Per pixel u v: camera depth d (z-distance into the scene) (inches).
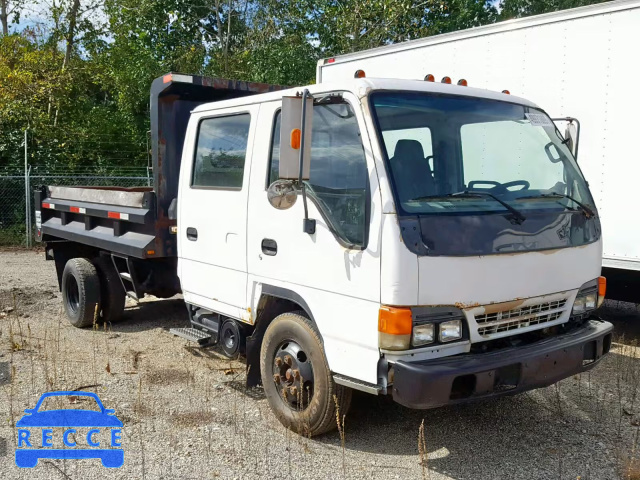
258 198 183.9
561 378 160.6
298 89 175.5
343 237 156.1
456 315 148.1
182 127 243.4
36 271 469.4
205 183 211.0
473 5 759.1
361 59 357.4
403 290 141.6
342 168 158.1
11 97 714.8
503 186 171.8
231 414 192.2
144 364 240.7
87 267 289.4
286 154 149.6
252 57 769.6
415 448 171.6
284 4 804.0
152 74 790.5
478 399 147.6
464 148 167.6
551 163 183.6
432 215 146.7
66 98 794.2
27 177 606.2
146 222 238.7
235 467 159.0
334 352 159.3
